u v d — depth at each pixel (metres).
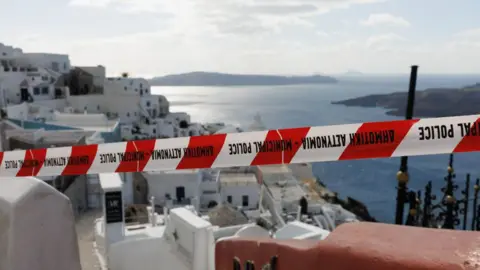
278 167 40.25
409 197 9.80
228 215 21.28
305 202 31.14
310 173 53.06
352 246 2.55
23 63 61.41
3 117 35.78
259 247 3.60
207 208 30.48
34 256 3.27
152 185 30.70
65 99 57.12
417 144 4.34
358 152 4.61
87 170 5.94
